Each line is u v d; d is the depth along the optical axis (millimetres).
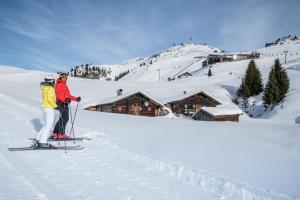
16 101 21453
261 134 15172
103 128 13109
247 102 76500
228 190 6379
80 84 86688
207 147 10266
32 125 12711
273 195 6082
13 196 5258
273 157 9719
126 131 12617
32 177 6332
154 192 6113
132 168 7578
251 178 7211
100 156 8477
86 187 6062
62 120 10234
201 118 49625
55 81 9531
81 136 11055
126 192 5988
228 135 13508
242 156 9398
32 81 88625
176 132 13188
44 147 8844
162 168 7656
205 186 6660
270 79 69875
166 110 51781
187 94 60188
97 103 49000
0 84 81750
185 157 8734
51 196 5406
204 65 171125
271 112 65625
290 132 16328
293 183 7008
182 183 6773
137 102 50969
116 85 88562
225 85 94250
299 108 60906
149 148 9602
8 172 6496
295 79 82500
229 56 160875
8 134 10562
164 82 102438
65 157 8156
